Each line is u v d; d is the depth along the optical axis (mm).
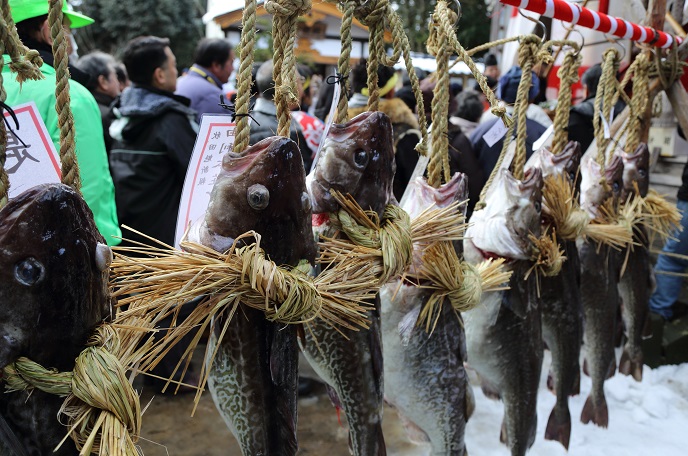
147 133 3031
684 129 3217
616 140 2965
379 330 1749
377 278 1525
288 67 1419
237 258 1244
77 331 1059
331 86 4164
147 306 1206
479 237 2225
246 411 1385
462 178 1915
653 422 3250
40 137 1310
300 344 1742
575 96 4891
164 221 3115
